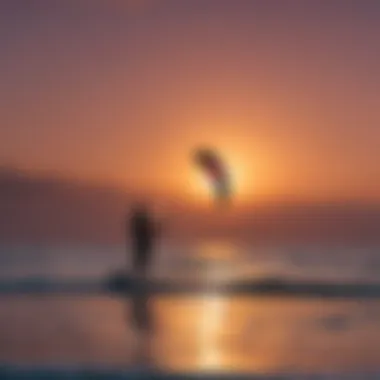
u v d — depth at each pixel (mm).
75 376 16250
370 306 28641
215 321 24844
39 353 19062
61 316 25703
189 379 15852
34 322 24391
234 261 53875
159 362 17812
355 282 34812
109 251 68250
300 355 19031
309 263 54594
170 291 32406
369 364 17781
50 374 16266
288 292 32625
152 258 33594
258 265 50031
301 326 23906
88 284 34469
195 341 21109
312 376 15703
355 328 23391
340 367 17156
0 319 25047
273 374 15914
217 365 17375
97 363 17516
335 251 74500
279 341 21172
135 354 18938
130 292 32625
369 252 71125
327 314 26516
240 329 23156
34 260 54125
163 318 25406
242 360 18188
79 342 20672
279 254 68500
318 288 33281
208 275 38000
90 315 25984
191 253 67938
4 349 19672
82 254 62438
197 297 31219
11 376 16219
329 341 21172
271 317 25750
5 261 52281
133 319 25125
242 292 32531
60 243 77938
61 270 42719
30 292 32531
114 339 21312
